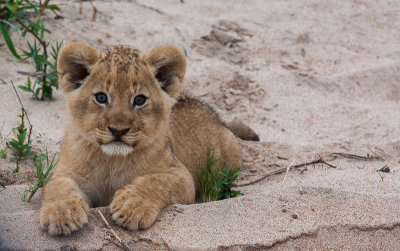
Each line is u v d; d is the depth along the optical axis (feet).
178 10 45.83
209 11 46.80
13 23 34.68
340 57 42.47
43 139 27.37
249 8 48.60
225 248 17.10
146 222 18.11
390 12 50.80
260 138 31.63
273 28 45.14
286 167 27.04
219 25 44.21
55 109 30.76
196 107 27.17
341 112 35.55
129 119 18.85
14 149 25.88
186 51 39.19
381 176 24.21
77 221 17.52
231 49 41.37
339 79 39.32
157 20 43.27
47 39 37.11
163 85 21.18
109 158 20.45
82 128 19.60
